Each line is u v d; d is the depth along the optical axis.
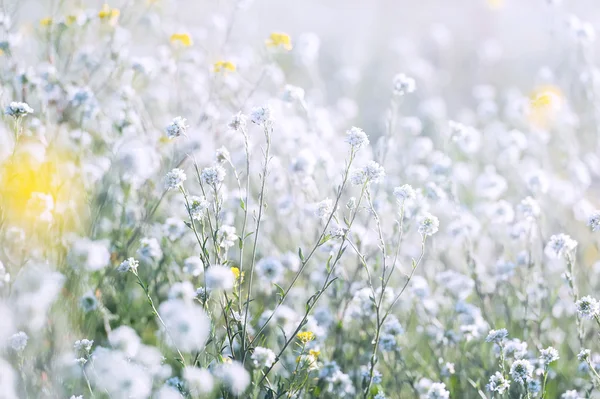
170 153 4.40
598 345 3.84
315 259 4.38
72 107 4.41
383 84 8.77
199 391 2.82
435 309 4.05
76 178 4.12
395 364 3.63
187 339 2.64
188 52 5.64
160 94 5.36
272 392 3.01
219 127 4.68
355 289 3.88
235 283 3.07
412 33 10.38
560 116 6.16
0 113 4.07
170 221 3.89
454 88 8.86
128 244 3.90
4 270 3.32
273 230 4.63
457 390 3.72
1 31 4.76
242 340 2.98
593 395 3.62
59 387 3.04
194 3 7.04
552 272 4.58
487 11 10.23
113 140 4.48
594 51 7.66
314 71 6.93
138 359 2.94
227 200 4.14
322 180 4.52
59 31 4.75
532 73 8.97
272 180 4.54
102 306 3.67
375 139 7.46
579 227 5.15
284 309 3.43
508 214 4.55
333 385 3.39
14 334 2.95
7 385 2.69
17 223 3.68
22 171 3.73
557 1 6.32
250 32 7.30
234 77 5.32
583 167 5.49
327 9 11.07
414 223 4.26
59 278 3.24
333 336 3.81
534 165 5.86
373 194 4.54
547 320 4.15
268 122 3.23
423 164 5.78
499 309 4.45
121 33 5.21
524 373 3.04
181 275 3.84
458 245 4.89
